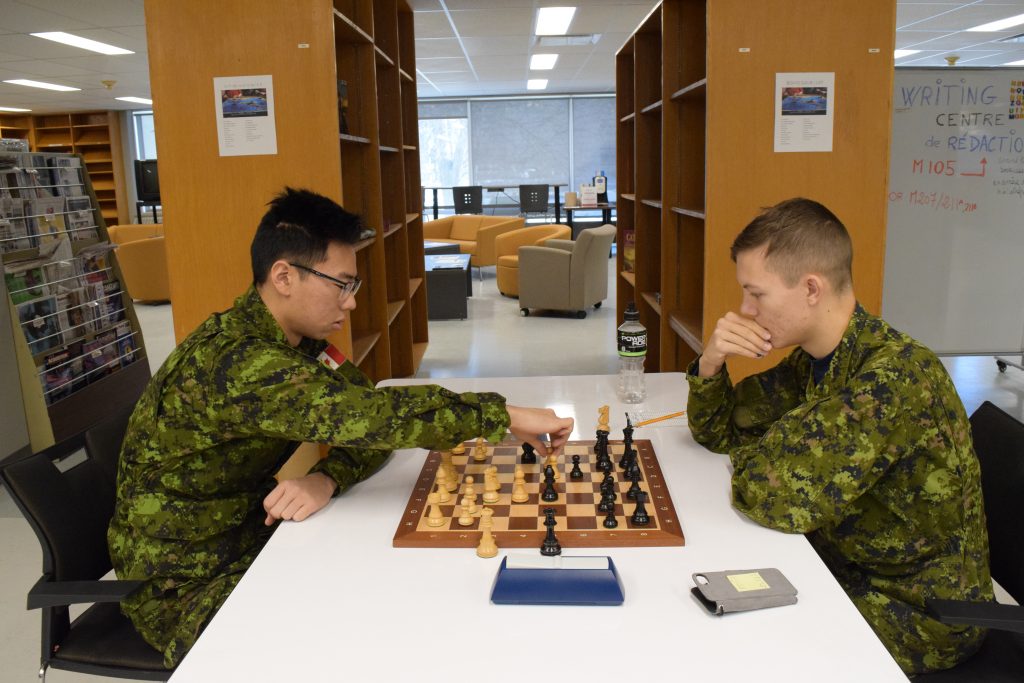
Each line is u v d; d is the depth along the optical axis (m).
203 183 3.09
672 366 4.13
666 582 1.22
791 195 3.11
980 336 4.55
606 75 11.68
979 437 1.70
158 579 1.55
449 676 1.01
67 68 9.27
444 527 1.39
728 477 1.60
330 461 1.61
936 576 1.36
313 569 1.29
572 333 6.79
